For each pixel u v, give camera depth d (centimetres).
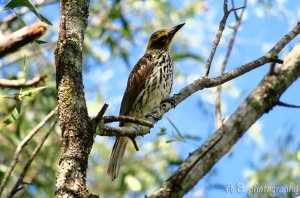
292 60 968
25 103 1262
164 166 1441
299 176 1245
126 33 1362
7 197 815
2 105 1129
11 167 809
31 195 1292
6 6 671
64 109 571
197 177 872
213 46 844
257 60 841
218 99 938
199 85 829
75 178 542
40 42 736
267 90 939
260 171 1262
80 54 601
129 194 1459
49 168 1265
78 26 614
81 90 585
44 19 748
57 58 594
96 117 576
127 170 1364
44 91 1266
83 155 556
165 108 845
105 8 1470
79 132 563
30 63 1360
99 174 1509
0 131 1218
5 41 464
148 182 1398
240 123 912
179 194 857
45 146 1251
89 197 531
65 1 623
